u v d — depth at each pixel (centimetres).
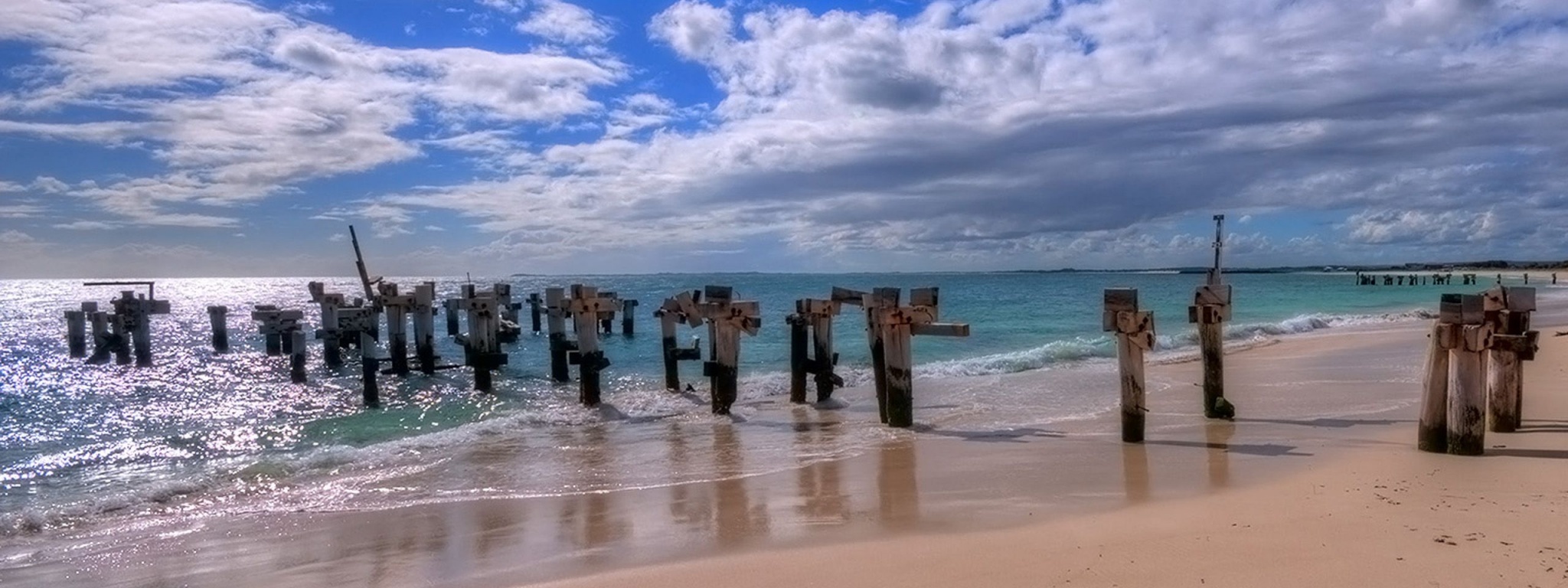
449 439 1354
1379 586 601
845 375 2112
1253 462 1030
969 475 1021
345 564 752
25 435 1552
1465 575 617
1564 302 4962
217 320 3164
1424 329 3216
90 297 10181
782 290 9869
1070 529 761
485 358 2131
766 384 2011
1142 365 1191
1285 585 606
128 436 1519
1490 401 1166
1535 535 702
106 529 881
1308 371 1959
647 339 3484
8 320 5538
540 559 744
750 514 868
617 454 1230
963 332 1346
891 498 915
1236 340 2855
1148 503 848
